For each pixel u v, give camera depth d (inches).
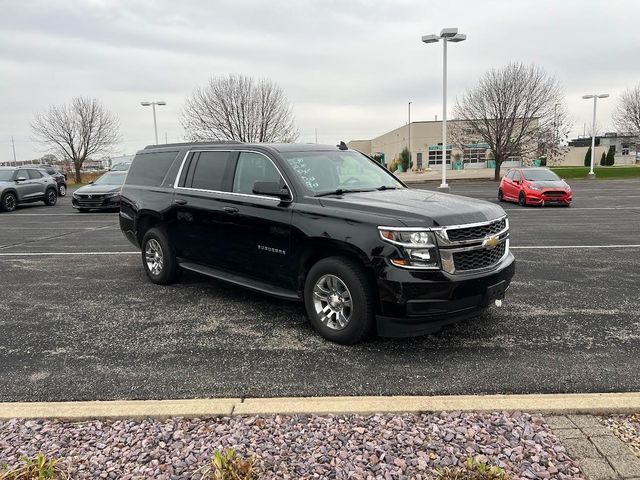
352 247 170.7
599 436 119.1
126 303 240.4
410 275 162.4
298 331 198.4
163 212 255.9
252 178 217.0
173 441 119.6
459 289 165.6
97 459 112.6
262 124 1534.2
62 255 373.7
